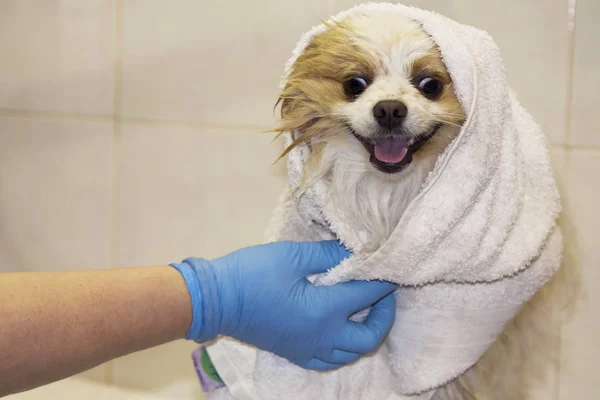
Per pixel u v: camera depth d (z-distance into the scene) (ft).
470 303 2.46
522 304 2.53
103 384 4.06
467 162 2.18
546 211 2.49
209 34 3.65
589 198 3.31
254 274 2.43
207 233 3.82
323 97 2.61
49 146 3.97
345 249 2.61
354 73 2.57
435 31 2.29
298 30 3.52
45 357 1.92
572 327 3.41
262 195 3.71
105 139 3.89
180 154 3.79
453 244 2.27
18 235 4.11
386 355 2.73
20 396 3.85
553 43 3.28
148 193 3.87
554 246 2.54
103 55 3.81
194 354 2.85
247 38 3.60
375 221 2.67
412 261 2.27
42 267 4.10
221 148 3.73
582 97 3.28
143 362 4.01
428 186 2.19
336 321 2.49
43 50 3.89
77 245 4.03
